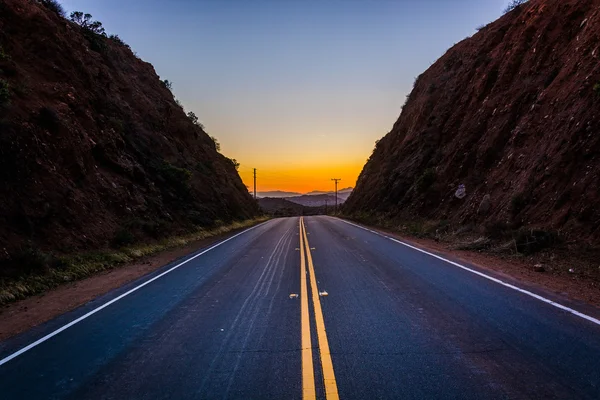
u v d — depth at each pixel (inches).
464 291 270.8
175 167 924.6
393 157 1307.8
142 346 189.6
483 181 668.7
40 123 504.1
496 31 973.2
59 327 226.2
